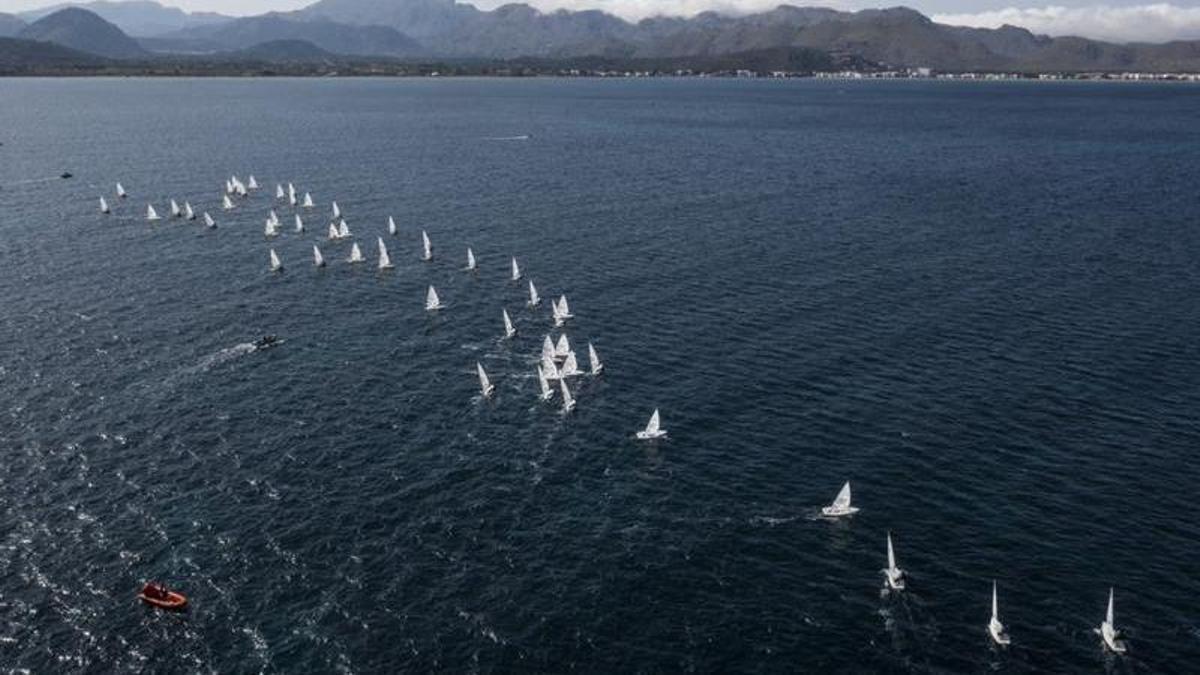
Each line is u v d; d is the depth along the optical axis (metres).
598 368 102.38
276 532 72.31
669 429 89.25
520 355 108.12
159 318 118.94
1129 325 114.50
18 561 68.31
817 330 114.19
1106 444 84.69
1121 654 58.88
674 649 60.25
